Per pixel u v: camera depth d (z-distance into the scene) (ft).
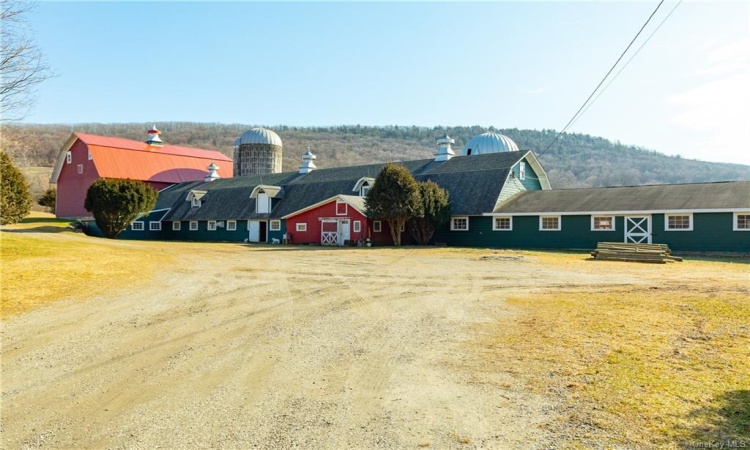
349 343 27.55
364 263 71.00
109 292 43.93
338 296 42.55
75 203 190.39
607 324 30.48
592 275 55.98
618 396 18.99
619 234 97.09
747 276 54.24
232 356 25.29
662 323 30.53
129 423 17.44
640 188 106.32
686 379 20.66
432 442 15.69
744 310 33.86
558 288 46.06
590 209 99.91
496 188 117.60
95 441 16.11
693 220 89.81
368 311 36.27
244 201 155.94
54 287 44.75
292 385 21.04
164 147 217.97
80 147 189.67
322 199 140.77
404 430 16.58
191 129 584.40
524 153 128.16
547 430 16.34
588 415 17.39
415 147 565.12
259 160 216.33
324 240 125.29
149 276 54.34
